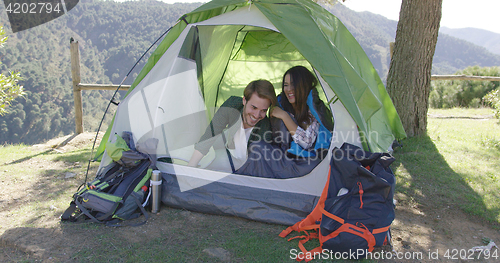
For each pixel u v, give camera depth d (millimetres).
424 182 3191
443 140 4551
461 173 3395
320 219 2205
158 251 1976
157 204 2439
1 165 3633
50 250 1943
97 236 2111
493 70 10055
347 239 1919
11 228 2162
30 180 3154
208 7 2740
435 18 4227
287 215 2336
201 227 2279
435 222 2480
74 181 3150
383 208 2023
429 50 4336
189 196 2475
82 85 5277
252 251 2012
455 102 9836
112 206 2242
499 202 2764
